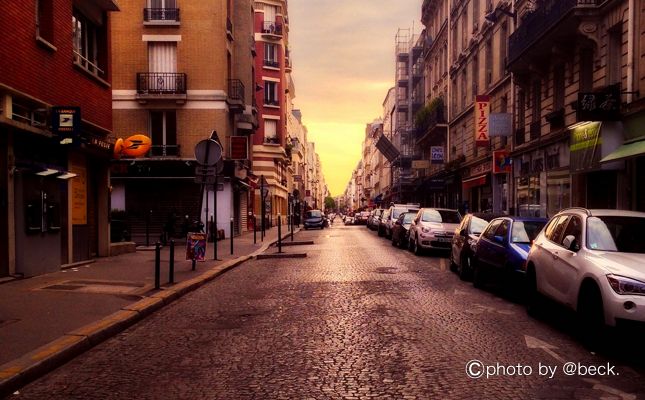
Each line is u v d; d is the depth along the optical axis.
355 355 6.43
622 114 16.02
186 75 28.89
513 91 25.84
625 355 6.46
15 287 10.53
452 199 39.16
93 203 16.69
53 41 13.20
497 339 7.20
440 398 4.97
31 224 11.77
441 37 42.78
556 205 21.19
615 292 6.25
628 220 7.73
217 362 6.24
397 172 63.66
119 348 6.95
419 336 7.35
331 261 17.97
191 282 11.98
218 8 29.11
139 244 25.03
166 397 5.10
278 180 58.34
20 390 5.36
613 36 17.05
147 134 29.06
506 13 25.62
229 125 31.09
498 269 10.66
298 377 5.62
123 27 28.94
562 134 20.23
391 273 14.44
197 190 28.94
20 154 11.68
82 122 14.77
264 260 18.73
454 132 38.22
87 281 11.48
